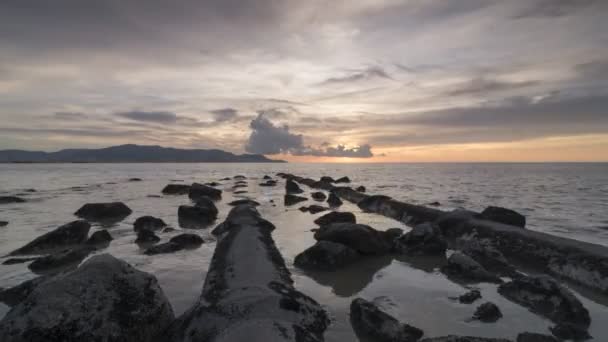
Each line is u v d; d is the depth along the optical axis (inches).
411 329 229.9
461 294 310.0
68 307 203.5
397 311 273.7
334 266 387.2
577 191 1347.2
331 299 300.2
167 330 230.5
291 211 820.0
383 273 374.6
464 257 372.8
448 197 1132.5
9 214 752.3
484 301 293.0
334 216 638.5
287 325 198.8
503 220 556.1
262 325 193.2
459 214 588.7
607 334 244.4
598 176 2583.7
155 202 1003.9
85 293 213.0
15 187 1470.2
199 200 813.9
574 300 271.3
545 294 282.5
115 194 1219.9
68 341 194.7
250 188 1550.2
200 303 255.1
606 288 323.9
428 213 658.2
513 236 466.0
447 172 3503.9
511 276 369.7
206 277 334.3
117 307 216.8
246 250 389.7
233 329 192.1
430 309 277.7
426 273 374.6
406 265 405.7
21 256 431.8
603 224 655.1
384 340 225.8
